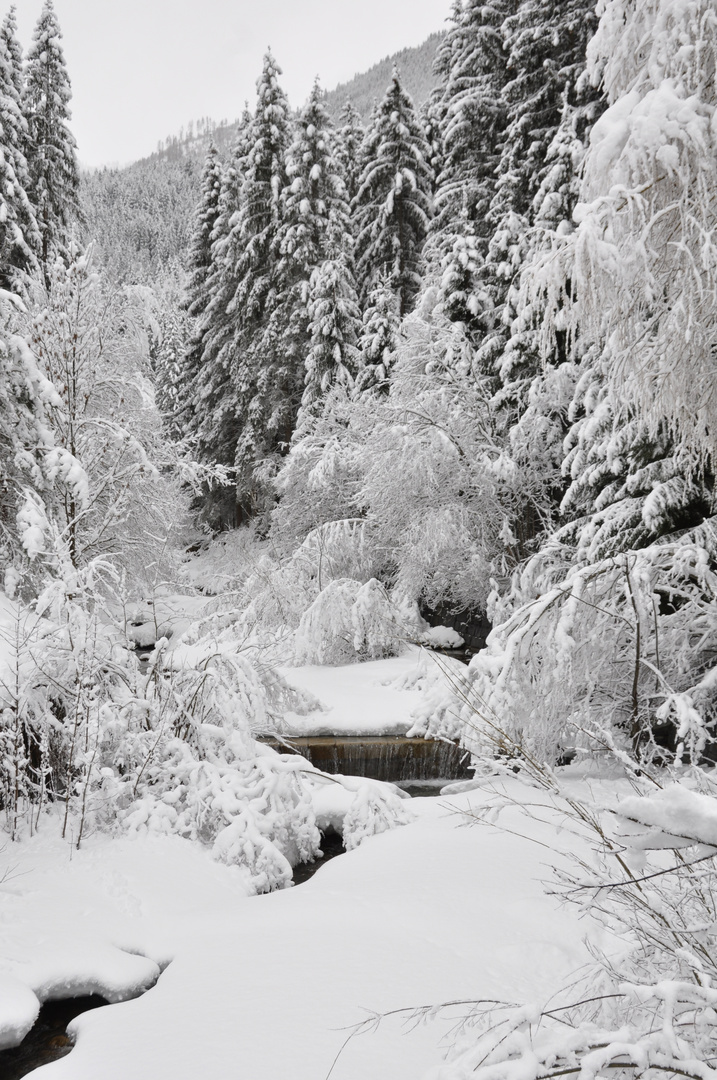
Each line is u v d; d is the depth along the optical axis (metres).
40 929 4.14
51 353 9.67
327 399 19.23
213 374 27.17
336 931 4.05
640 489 8.73
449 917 4.16
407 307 23.48
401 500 13.98
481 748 6.65
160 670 6.69
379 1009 3.14
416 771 8.88
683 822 1.25
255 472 23.50
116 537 10.40
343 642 13.09
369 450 14.51
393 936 3.94
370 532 15.29
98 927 4.27
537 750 6.81
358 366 21.81
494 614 11.82
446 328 14.85
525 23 16.53
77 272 9.78
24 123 19.73
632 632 7.09
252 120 26.94
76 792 5.60
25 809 5.63
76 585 6.62
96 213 122.62
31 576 8.77
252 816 5.76
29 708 5.66
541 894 4.38
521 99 17.05
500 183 16.39
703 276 5.64
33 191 21.19
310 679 11.31
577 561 9.16
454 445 13.30
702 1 5.49
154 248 121.94
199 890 4.98
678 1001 1.94
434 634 14.76
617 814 1.38
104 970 3.84
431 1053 2.77
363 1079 2.61
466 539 13.38
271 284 24.92
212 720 7.14
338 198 24.88
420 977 3.44
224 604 14.26
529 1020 1.91
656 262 5.85
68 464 8.76
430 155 24.64
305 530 18.86
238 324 25.66
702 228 5.36
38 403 9.07
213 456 27.02
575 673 6.93
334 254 23.36
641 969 2.51
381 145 23.55
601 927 3.91
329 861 5.77
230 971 3.65
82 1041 3.14
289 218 24.36
